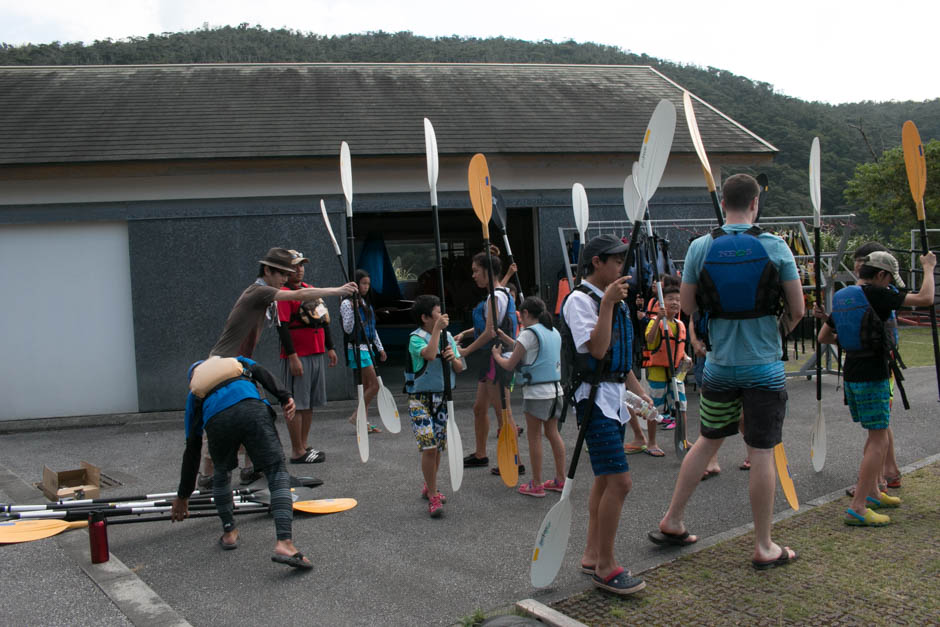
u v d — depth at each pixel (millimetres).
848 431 6285
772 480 3242
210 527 4297
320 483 5164
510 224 13531
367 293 6902
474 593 3217
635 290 6156
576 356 3156
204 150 8406
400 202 8953
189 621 3020
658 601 2986
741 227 3301
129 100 10133
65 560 3609
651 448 5625
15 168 7891
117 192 8305
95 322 8344
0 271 8156
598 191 9430
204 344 8430
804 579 3123
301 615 3049
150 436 7199
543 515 4324
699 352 4883
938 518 3869
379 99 10664
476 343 5105
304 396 5758
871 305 3848
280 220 8594
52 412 8258
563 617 2811
